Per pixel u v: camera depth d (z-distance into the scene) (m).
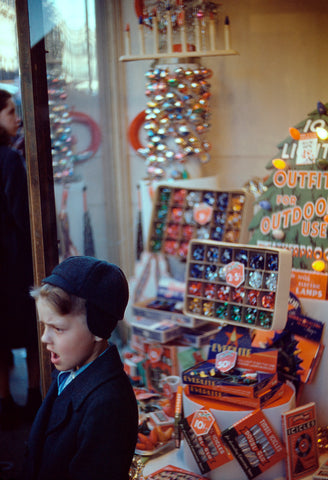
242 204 2.73
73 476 1.24
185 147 3.08
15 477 2.28
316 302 2.33
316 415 2.30
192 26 2.78
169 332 2.73
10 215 2.72
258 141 3.25
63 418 1.30
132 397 1.34
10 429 2.61
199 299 2.36
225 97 3.26
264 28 3.10
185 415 2.19
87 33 3.23
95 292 1.26
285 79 3.13
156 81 2.97
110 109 3.56
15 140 2.67
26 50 1.77
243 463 2.01
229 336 2.27
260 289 2.13
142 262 3.39
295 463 2.04
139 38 3.12
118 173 3.68
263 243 2.52
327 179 2.33
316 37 3.02
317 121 2.35
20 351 2.75
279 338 2.34
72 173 3.25
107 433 1.24
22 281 2.72
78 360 1.32
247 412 2.03
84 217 3.36
